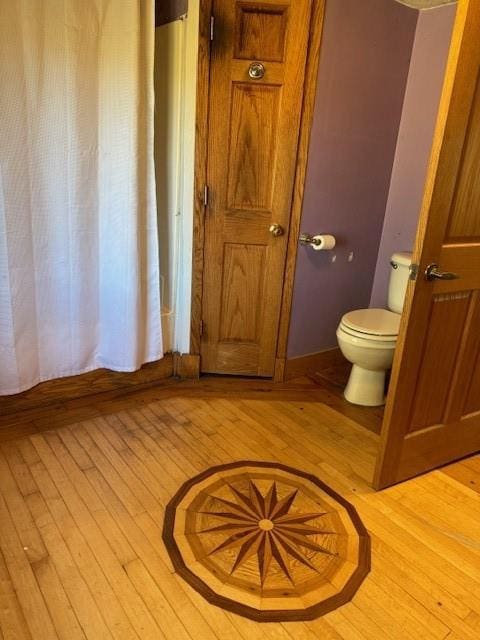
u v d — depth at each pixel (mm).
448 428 2059
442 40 2621
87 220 2264
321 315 2922
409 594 1473
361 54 2508
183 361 2754
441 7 2596
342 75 2471
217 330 2727
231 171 2461
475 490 1971
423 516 1806
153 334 2600
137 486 1864
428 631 1358
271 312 2703
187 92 2342
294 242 2607
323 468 2051
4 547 1545
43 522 1656
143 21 2119
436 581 1526
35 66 1929
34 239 2125
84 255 2303
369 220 2969
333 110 2508
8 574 1449
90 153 2176
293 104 2369
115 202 2273
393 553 1626
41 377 2352
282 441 2230
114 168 2229
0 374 2166
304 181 2525
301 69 2320
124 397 2539
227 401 2562
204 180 2453
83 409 2398
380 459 1878
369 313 2699
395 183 2967
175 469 1979
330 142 2562
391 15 2562
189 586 1451
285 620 1364
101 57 2084
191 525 1688
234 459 2070
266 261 2615
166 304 2752
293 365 2867
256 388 2734
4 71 1848
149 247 2445
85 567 1491
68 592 1404
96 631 1298
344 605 1421
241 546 1610
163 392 2617
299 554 1595
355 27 2428
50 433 2174
